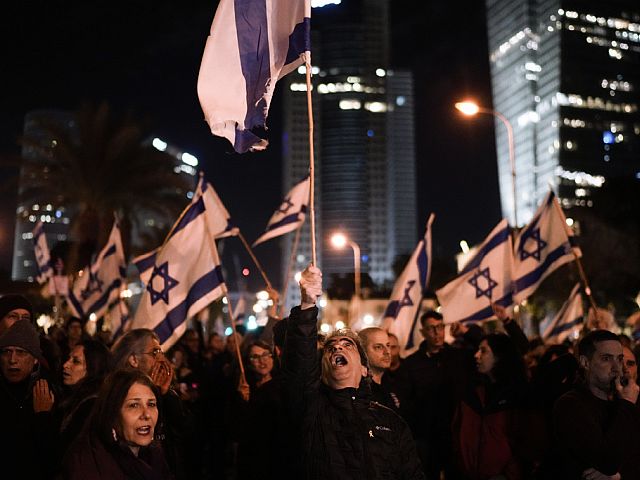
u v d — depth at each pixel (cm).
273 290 954
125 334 614
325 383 469
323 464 442
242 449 643
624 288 4178
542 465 544
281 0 504
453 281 1124
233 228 1058
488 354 670
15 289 3195
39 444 522
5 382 522
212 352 1574
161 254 866
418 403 796
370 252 19750
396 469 455
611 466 477
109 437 423
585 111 15588
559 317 1287
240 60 496
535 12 16875
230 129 488
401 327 1104
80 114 3006
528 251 1118
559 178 15088
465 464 655
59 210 3250
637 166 15600
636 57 16238
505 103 17788
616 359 495
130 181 3008
